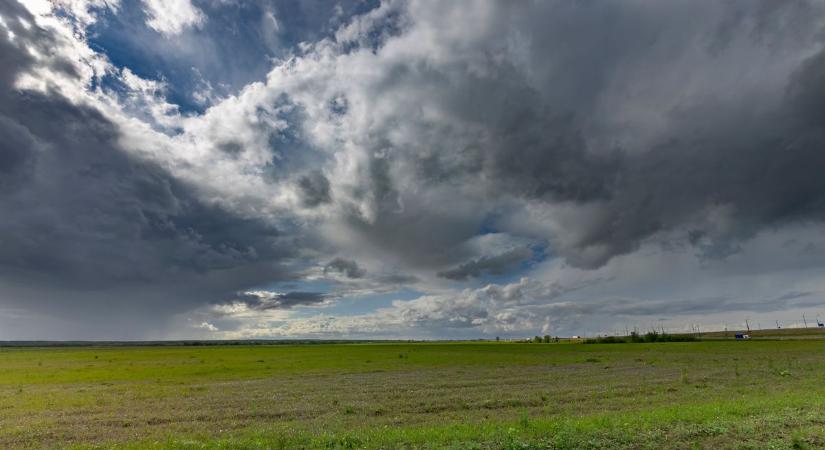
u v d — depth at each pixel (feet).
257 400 103.40
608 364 201.36
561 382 130.52
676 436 49.24
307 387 128.57
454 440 50.06
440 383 133.08
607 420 58.44
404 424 71.46
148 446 55.11
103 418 82.23
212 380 155.12
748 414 62.08
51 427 74.74
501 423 62.69
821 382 114.32
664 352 289.74
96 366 229.66
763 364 179.63
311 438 56.39
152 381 154.10
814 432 48.21
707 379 129.08
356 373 174.81
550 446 46.70
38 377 171.01
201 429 71.15
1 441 65.10
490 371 174.70
